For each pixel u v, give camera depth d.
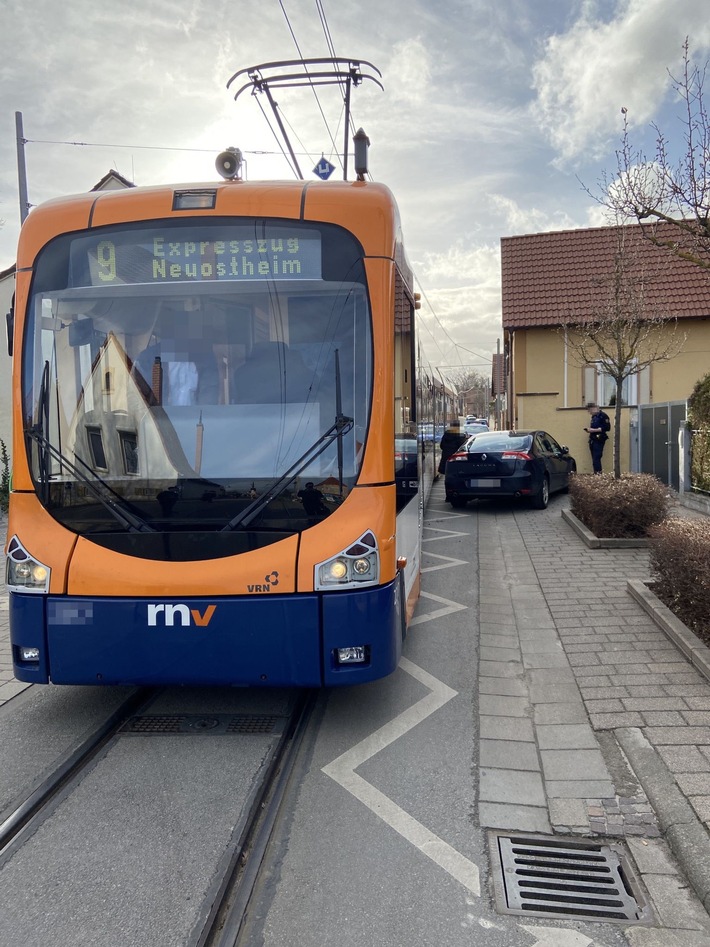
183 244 4.40
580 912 2.86
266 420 4.24
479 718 4.64
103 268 4.43
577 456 19.14
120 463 4.21
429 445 12.41
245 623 4.01
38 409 4.33
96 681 4.12
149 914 2.83
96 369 4.35
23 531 4.23
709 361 19.27
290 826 3.48
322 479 4.15
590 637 5.98
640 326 11.34
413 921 2.80
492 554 9.74
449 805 3.64
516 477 13.28
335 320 4.32
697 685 4.88
